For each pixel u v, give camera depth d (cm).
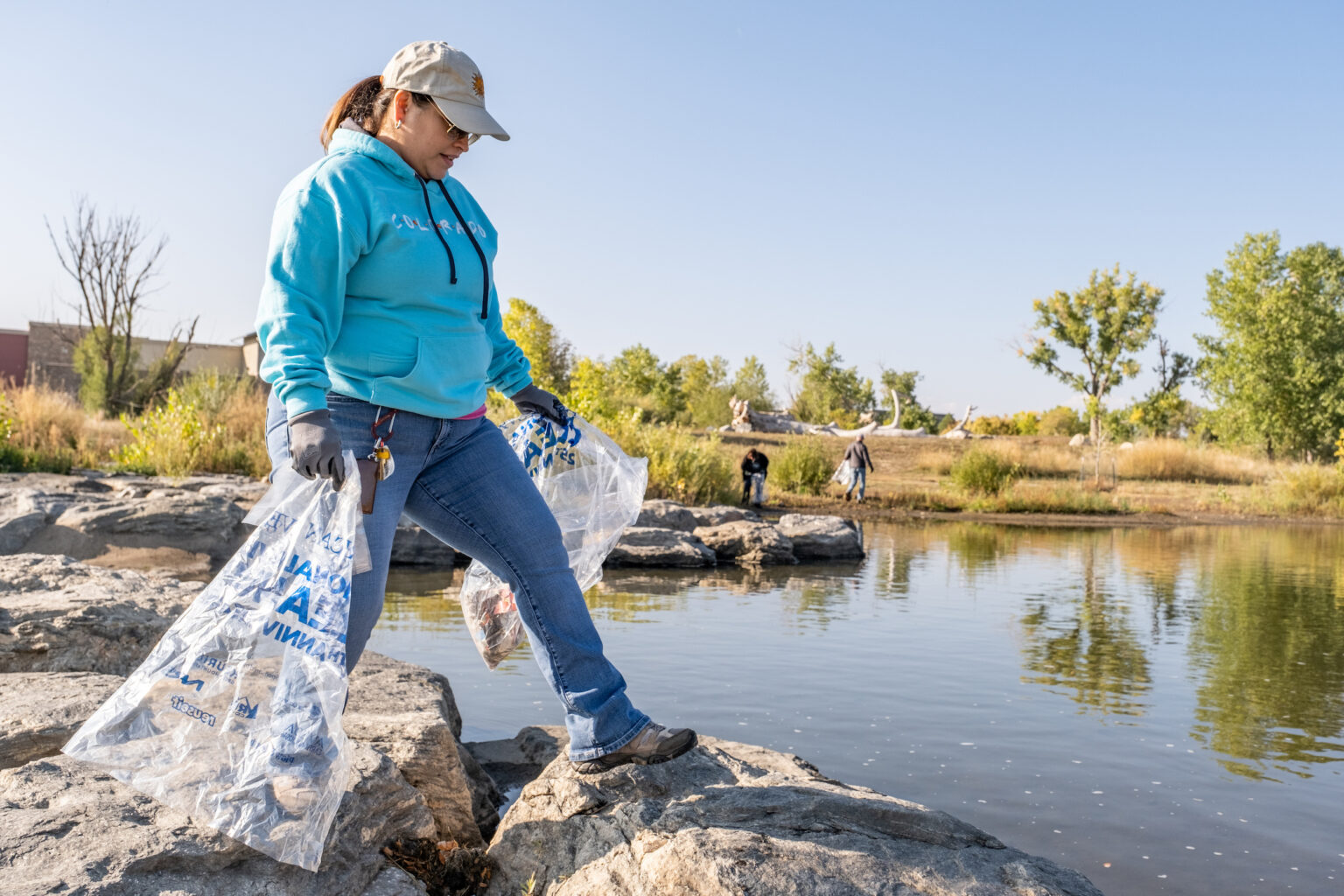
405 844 267
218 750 210
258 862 219
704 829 246
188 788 207
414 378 235
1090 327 5456
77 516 962
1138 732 484
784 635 720
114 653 403
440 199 248
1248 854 335
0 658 379
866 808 263
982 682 585
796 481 2359
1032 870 243
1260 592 1016
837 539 1316
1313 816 372
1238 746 464
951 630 761
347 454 221
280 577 215
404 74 234
